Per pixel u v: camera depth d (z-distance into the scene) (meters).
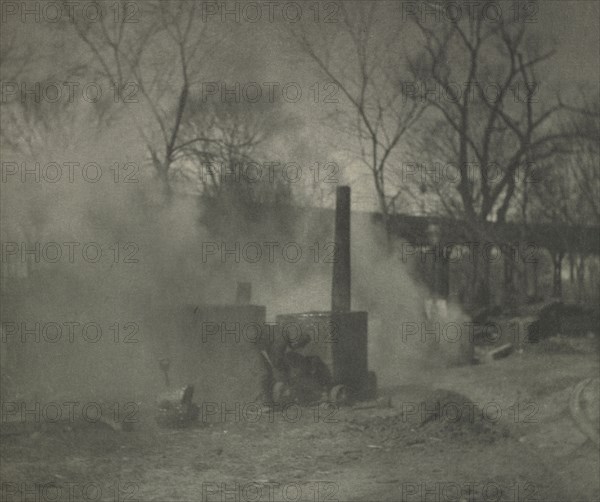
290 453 10.00
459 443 11.17
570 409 13.91
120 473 8.59
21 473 8.20
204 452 9.77
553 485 9.19
